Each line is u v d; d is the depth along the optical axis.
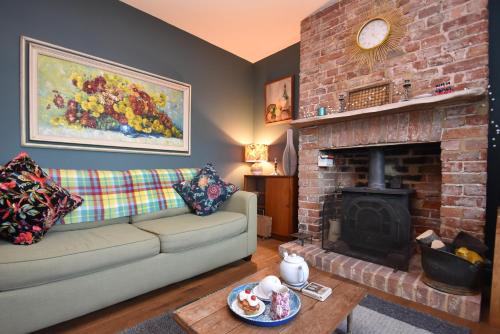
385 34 2.18
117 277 1.52
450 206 1.76
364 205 2.11
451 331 1.34
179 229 1.85
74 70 2.22
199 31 3.09
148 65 2.73
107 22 2.42
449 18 1.85
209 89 3.35
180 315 0.95
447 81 1.84
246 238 2.33
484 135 1.64
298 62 3.34
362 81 2.33
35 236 1.44
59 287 1.31
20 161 1.59
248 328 0.88
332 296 1.11
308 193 2.68
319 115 2.47
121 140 2.51
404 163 2.34
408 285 1.68
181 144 3.02
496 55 1.80
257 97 3.89
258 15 2.78
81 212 1.89
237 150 3.72
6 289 1.17
